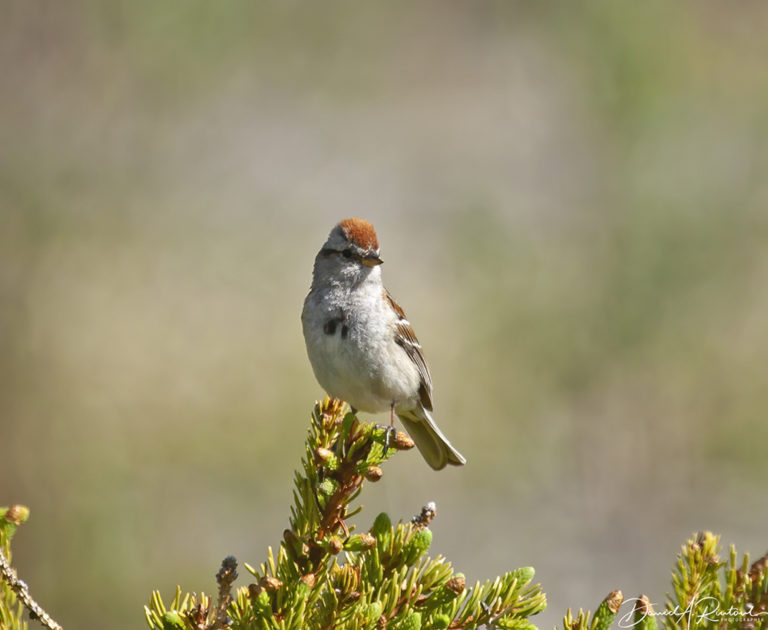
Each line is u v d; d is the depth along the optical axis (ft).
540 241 64.85
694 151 65.46
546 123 76.48
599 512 53.11
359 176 73.72
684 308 60.70
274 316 59.62
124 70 65.82
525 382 58.44
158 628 15.51
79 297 57.88
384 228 69.67
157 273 60.80
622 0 67.05
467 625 15.78
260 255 64.03
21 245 58.29
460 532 50.67
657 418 58.29
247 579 45.01
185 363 55.52
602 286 61.16
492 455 55.42
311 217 69.10
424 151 76.07
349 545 15.52
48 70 64.23
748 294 61.87
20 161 61.00
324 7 75.77
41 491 48.11
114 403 52.95
